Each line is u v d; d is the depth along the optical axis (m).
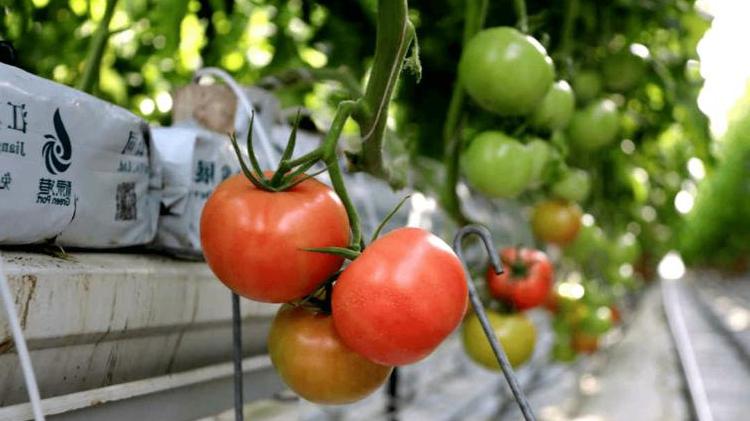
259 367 0.77
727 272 18.31
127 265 0.59
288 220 0.48
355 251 0.50
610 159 1.68
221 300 0.70
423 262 0.47
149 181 0.64
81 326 0.52
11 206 0.49
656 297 8.12
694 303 10.73
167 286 0.62
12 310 0.42
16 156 0.50
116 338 0.57
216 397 0.71
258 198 0.49
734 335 6.38
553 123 0.92
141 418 0.60
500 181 0.89
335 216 0.50
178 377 0.64
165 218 0.67
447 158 1.02
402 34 0.53
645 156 1.82
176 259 0.67
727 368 4.93
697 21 1.27
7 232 0.50
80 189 0.55
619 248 1.73
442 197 1.07
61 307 0.51
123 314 0.56
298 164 0.50
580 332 1.60
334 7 1.39
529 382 3.15
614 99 1.34
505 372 0.52
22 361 0.42
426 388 2.40
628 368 3.69
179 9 1.32
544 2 1.15
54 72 1.20
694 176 2.01
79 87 0.86
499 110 0.84
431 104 1.44
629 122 1.53
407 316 0.46
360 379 0.53
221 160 0.72
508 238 1.92
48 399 0.51
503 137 0.90
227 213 0.49
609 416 2.67
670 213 2.65
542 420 2.56
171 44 1.36
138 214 0.62
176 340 0.64
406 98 1.44
